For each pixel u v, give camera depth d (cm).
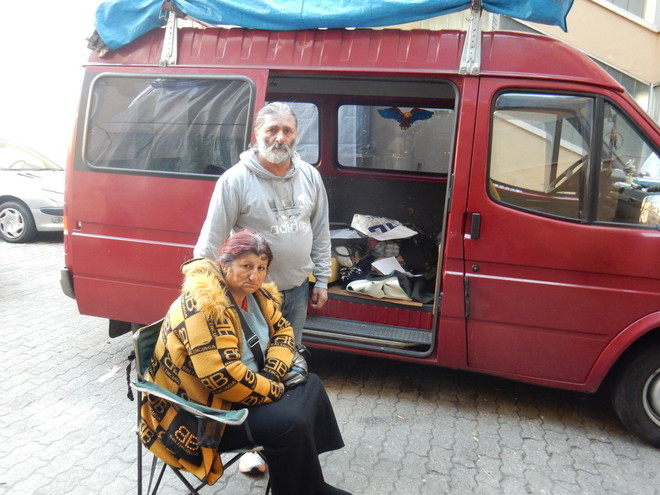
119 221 389
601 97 318
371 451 317
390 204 533
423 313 386
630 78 874
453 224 335
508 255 329
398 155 527
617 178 318
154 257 383
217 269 225
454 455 317
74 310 538
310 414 224
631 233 312
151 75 381
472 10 327
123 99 388
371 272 417
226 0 354
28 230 838
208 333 208
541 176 325
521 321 332
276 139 261
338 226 511
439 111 510
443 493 284
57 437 322
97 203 392
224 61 369
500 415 363
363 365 431
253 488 284
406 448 322
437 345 353
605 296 318
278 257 277
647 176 316
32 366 412
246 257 219
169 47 376
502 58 328
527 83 324
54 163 967
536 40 328
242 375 210
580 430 349
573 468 308
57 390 377
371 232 443
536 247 324
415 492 284
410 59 340
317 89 503
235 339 213
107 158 391
